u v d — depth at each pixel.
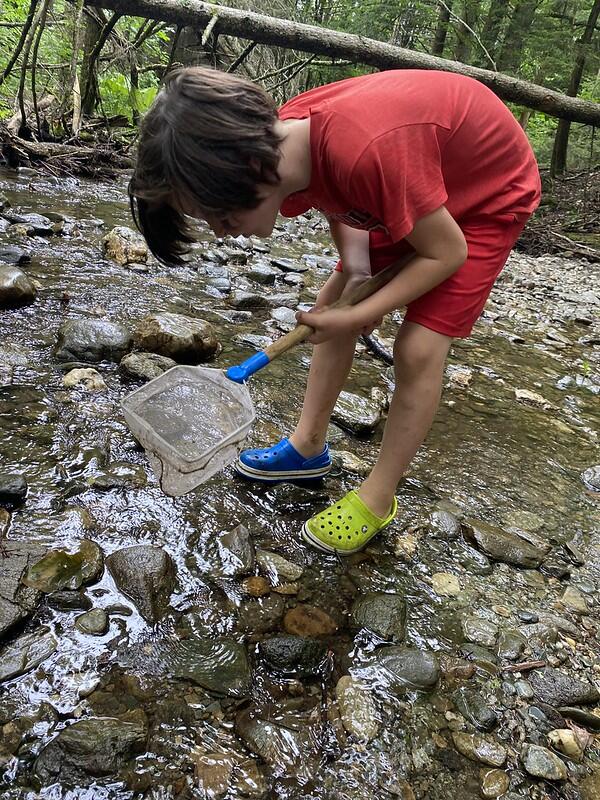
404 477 1.85
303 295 3.31
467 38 8.70
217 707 1.05
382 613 1.30
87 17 5.89
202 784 0.93
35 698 1.00
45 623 1.12
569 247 6.47
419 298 1.39
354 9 8.94
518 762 1.06
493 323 3.75
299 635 1.23
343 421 2.05
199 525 1.45
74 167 5.29
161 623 1.18
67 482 1.48
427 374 1.39
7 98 6.30
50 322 2.26
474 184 1.36
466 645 1.28
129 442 1.67
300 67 6.38
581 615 1.43
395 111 1.19
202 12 4.73
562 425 2.41
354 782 0.98
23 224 3.31
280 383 2.22
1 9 6.13
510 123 1.41
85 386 1.87
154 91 6.80
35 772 0.90
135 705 1.02
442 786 1.00
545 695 1.20
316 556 1.45
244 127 1.09
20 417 1.68
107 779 0.91
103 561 1.27
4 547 1.24
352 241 1.57
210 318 2.67
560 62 8.77
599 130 11.50
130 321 2.40
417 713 1.11
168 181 1.13
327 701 1.11
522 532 1.69
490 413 2.41
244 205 1.16
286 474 1.67
